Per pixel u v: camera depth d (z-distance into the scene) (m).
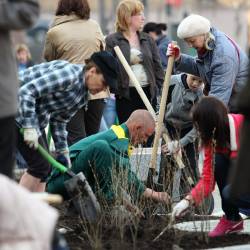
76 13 12.98
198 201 9.48
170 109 11.95
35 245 5.68
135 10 13.53
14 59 7.68
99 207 9.48
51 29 13.00
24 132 9.51
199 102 9.33
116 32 13.65
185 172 10.41
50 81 9.44
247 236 9.80
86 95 9.71
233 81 11.24
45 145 10.18
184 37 11.26
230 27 59.84
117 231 9.50
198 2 61.12
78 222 9.91
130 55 13.48
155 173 10.44
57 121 10.12
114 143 9.94
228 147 9.37
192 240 9.55
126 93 13.38
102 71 9.42
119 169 9.77
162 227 9.78
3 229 5.67
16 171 12.19
